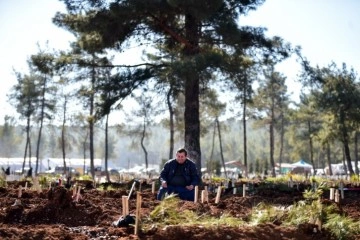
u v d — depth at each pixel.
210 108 36.28
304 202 6.47
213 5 16.38
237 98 21.66
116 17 17.03
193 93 18.92
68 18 18.09
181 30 19.42
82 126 42.41
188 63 15.23
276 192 12.62
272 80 44.97
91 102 20.58
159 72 17.84
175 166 9.10
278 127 63.38
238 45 18.62
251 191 12.95
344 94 32.84
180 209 6.83
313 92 34.19
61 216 6.00
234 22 17.08
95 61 19.02
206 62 15.44
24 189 9.55
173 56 18.59
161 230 5.02
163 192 9.01
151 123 40.88
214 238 4.92
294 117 47.81
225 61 16.25
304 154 75.81
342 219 5.86
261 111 44.78
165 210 5.79
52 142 84.12
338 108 33.47
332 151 78.44
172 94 21.20
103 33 17.77
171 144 32.97
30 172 28.59
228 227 5.29
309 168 53.38
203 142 107.00
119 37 18.41
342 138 35.41
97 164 58.72
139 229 5.03
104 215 6.11
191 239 4.85
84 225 5.76
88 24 17.55
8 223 5.67
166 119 39.38
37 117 41.06
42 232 4.80
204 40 18.84
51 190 6.36
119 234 4.98
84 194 9.38
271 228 5.50
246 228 5.35
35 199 7.58
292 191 13.28
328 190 12.64
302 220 5.76
